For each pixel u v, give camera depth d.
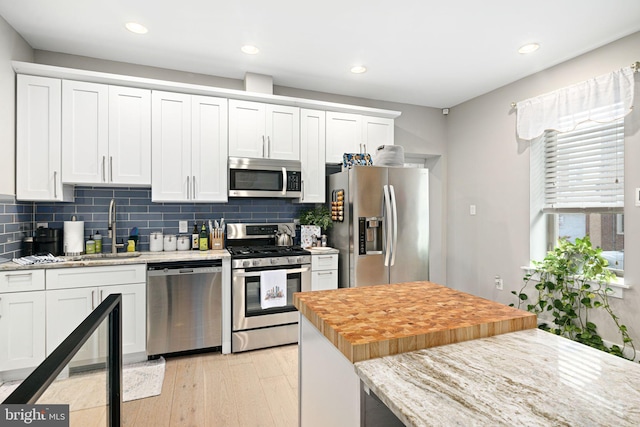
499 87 3.58
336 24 2.41
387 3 2.16
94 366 1.04
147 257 2.69
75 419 0.89
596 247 2.83
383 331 1.01
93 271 2.44
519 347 0.99
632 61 2.49
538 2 2.13
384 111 3.66
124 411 2.01
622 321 2.49
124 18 2.32
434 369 0.85
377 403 0.94
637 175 2.42
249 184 3.12
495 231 3.61
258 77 3.25
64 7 2.19
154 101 2.86
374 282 3.17
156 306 2.62
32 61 2.72
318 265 3.14
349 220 3.17
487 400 0.70
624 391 0.74
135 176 2.80
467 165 4.00
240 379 2.40
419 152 4.20
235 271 2.83
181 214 3.27
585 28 2.43
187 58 2.93
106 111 2.72
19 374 2.30
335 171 3.81
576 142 2.95
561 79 2.99
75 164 2.63
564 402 0.69
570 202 3.01
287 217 3.68
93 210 2.99
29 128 2.51
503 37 2.57
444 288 1.64
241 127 3.14
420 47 2.74
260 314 2.91
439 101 4.06
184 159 2.95
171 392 2.22
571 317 2.75
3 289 2.23
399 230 3.26
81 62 2.87
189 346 2.71
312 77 3.35
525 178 3.29
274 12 2.26
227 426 1.89
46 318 2.33
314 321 1.23
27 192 2.51
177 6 2.19
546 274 3.04
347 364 0.99
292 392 2.24
